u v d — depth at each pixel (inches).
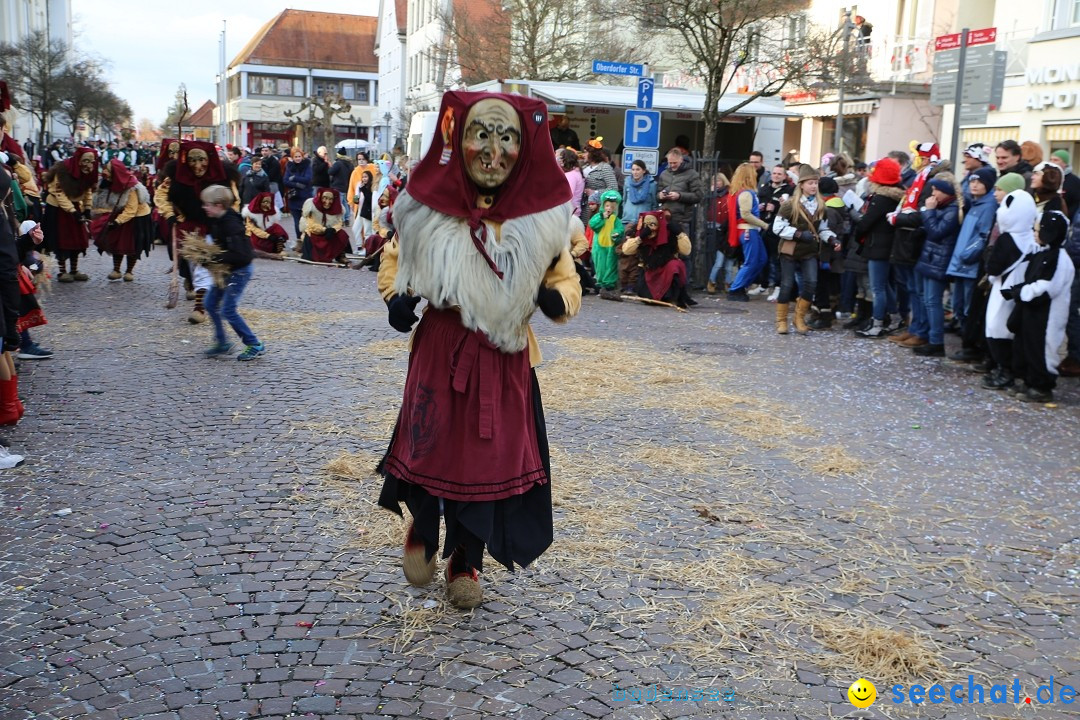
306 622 153.1
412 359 151.5
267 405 284.0
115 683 134.2
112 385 304.0
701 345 400.2
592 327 438.6
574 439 257.3
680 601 163.8
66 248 516.1
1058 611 164.1
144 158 1712.6
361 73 3181.6
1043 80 807.1
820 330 446.6
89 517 195.2
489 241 141.9
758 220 525.0
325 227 656.4
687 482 225.3
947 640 153.5
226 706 129.3
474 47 1243.8
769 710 132.3
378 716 128.0
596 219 535.5
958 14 960.3
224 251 339.3
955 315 400.2
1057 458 251.9
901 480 231.5
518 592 166.1
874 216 411.5
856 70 733.3
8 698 129.7
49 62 1708.9
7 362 245.1
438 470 145.1
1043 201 324.8
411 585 167.6
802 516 205.3
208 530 189.6
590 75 1170.6
